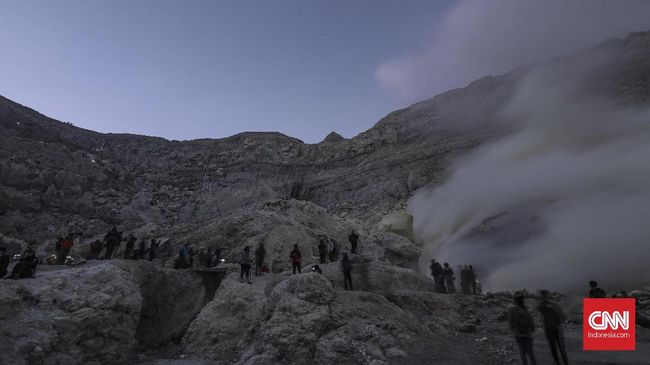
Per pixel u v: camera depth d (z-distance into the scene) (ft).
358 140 195.00
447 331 36.55
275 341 30.81
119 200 134.51
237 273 48.93
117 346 34.78
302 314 32.65
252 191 144.66
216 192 166.61
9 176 111.14
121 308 36.78
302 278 35.96
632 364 25.04
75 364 30.19
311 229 80.89
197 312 45.91
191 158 200.44
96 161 159.74
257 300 41.52
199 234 82.12
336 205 155.84
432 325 37.24
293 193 171.32
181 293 47.88
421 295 44.75
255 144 209.67
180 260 58.95
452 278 55.57
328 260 65.46
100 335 33.83
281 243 68.18
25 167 119.14
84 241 87.35
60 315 31.30
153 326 43.42
